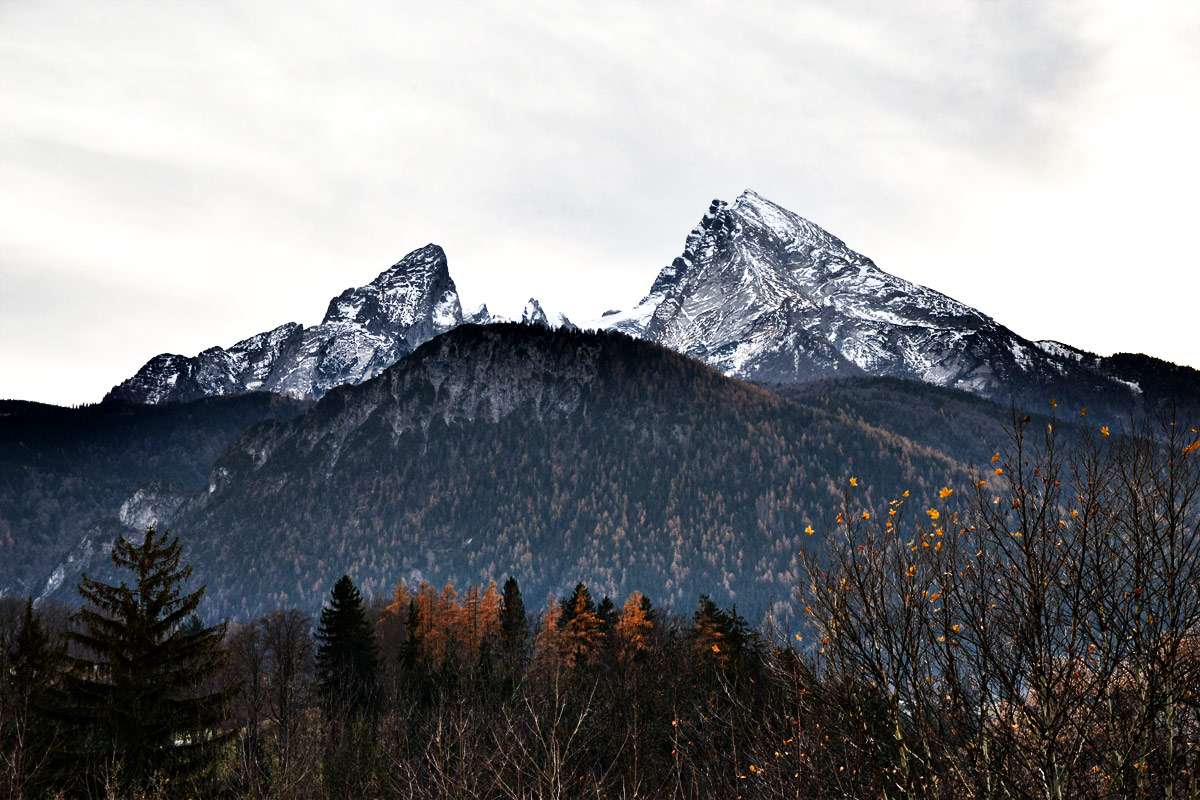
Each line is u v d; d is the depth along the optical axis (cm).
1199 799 1080
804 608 1391
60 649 3109
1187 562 1132
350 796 3033
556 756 1883
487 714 2664
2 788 2495
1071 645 1170
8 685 2791
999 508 1260
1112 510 1202
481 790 2012
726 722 1644
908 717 1315
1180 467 1159
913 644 1269
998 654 1241
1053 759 1135
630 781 2084
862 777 1284
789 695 1409
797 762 1368
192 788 3030
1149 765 1166
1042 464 1253
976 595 1250
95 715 3009
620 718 2714
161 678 3112
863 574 1327
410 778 2270
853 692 1299
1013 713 1224
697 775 1700
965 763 1204
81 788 2839
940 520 1321
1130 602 1179
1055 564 1212
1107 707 1166
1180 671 1121
